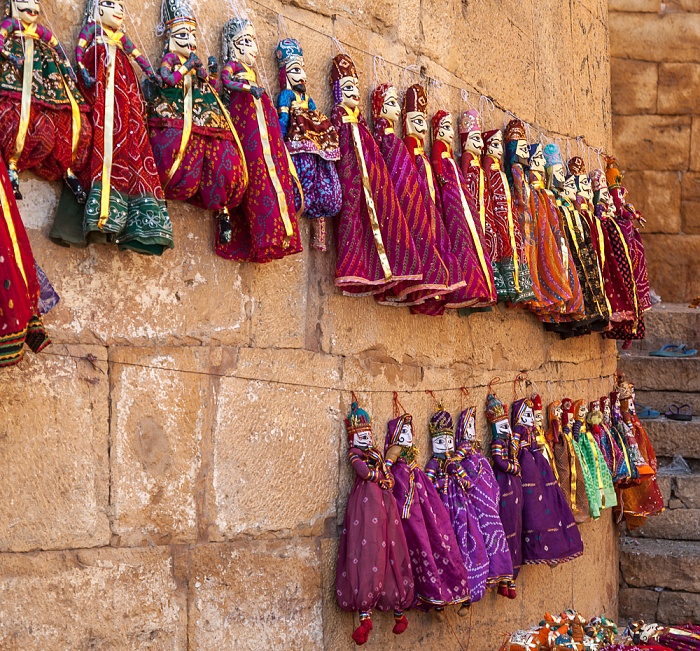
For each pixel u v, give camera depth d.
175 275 2.66
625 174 8.01
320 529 3.11
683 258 7.93
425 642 3.59
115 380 2.52
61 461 2.39
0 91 2.08
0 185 1.99
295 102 2.90
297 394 3.04
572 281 4.22
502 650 3.78
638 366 6.37
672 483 5.61
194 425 2.71
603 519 5.23
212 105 2.54
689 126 7.92
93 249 2.46
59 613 2.38
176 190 2.48
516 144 4.06
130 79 2.35
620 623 5.43
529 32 4.66
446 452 3.60
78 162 2.24
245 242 2.80
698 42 7.92
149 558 2.59
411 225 3.17
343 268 2.98
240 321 2.85
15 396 2.30
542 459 4.12
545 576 4.52
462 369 3.89
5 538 2.28
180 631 2.67
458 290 3.35
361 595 3.00
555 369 4.74
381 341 3.40
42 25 2.30
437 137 3.58
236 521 2.83
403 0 3.63
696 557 5.32
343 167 3.05
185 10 2.54
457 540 3.51
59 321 2.39
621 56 8.00
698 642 4.11
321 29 3.21
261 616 2.90
